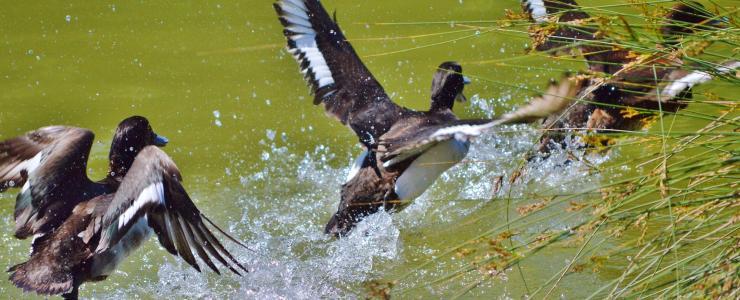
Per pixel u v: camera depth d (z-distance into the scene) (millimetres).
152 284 10867
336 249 11516
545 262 10414
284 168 13812
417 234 11750
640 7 8164
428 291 10234
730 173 7387
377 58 16859
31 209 9664
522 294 9875
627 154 12859
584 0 15961
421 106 15227
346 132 14914
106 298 10531
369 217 11570
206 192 13117
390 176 11453
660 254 7438
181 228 8609
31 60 17188
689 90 8422
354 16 18312
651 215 7703
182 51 17484
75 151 9820
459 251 7969
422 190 11555
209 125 15047
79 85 16281
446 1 18688
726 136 7594
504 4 18078
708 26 7961
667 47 7852
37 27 18531
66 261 9289
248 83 16406
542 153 11328
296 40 12234
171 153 14188
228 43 17672
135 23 18656
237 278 10953
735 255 7172
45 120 15117
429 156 11328
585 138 7758
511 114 7766
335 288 10688
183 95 15977
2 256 11422
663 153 7449
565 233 7703
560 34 11688
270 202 12836
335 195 13078
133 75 16656
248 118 15258
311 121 15227
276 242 11742
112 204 8625
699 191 7348
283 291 10680
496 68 16109
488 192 12727
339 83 12227
